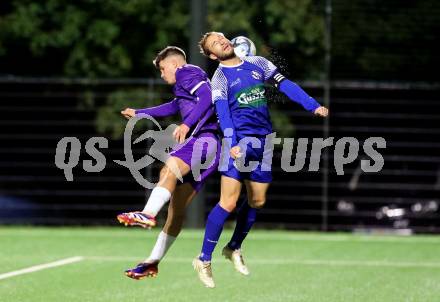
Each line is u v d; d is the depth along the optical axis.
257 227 52.78
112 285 25.92
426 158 48.97
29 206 52.91
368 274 29.06
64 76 54.78
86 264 30.62
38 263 30.84
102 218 54.09
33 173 54.03
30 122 50.47
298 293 24.73
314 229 53.06
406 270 30.23
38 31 54.28
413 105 51.69
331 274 28.92
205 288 25.53
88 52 54.66
